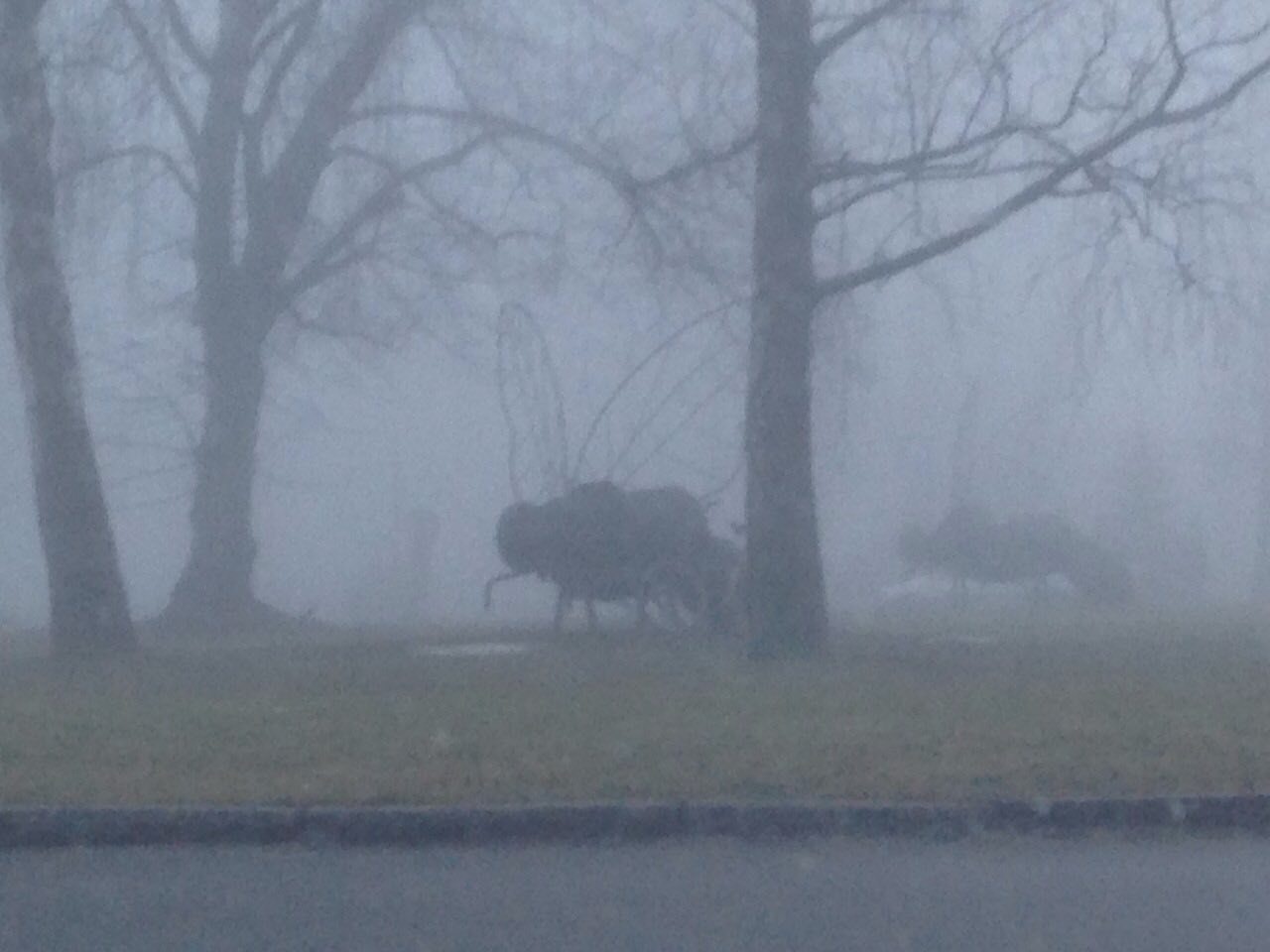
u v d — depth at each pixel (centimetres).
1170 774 1261
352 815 1169
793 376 2125
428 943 924
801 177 2119
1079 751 1341
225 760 1336
